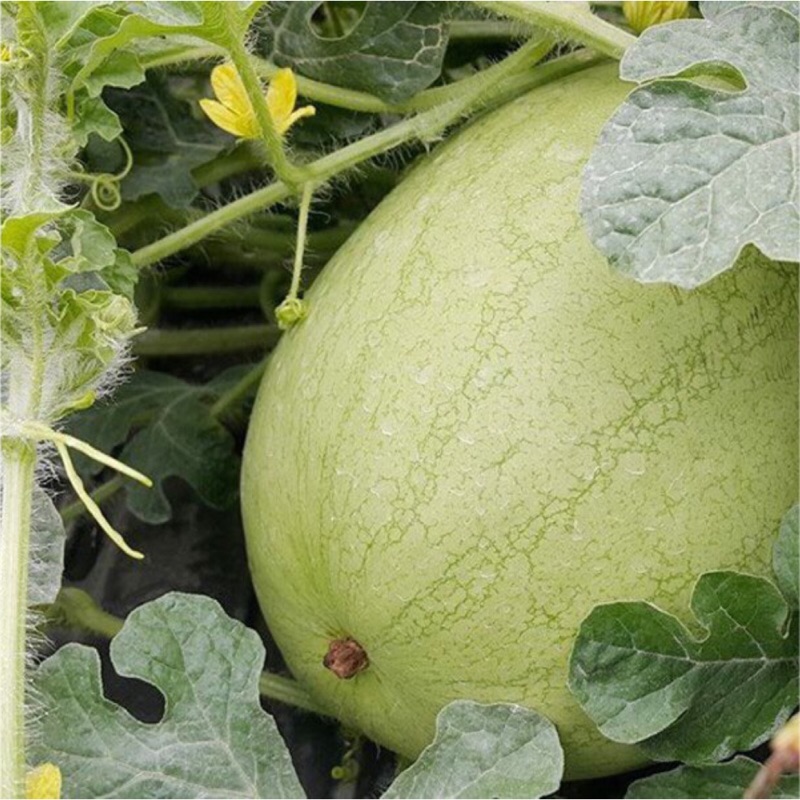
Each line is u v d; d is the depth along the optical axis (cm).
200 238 82
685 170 66
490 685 71
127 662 72
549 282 70
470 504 69
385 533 70
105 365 69
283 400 75
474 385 69
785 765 57
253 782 71
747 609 69
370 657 73
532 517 69
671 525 69
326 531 72
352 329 73
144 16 70
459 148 76
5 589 67
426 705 73
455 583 69
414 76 79
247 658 72
